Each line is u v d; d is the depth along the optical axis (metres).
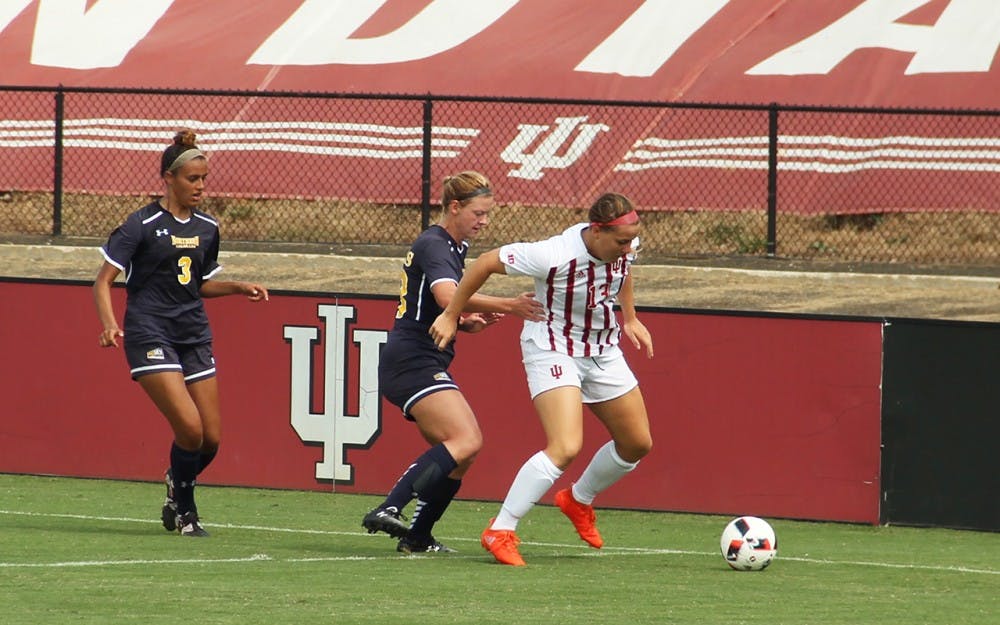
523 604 21.61
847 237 64.75
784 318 35.56
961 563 29.09
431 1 77.81
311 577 23.94
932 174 65.12
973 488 34.25
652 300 58.09
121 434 39.62
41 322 40.03
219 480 39.06
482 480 37.56
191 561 25.78
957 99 67.38
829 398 35.31
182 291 28.92
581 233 25.42
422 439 37.66
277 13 78.56
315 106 71.69
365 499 37.28
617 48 72.94
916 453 34.72
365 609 20.86
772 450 35.72
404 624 19.77
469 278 25.20
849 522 35.12
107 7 79.94
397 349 26.59
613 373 26.61
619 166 66.75
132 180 70.75
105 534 29.88
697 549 30.64
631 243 25.41
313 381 38.38
